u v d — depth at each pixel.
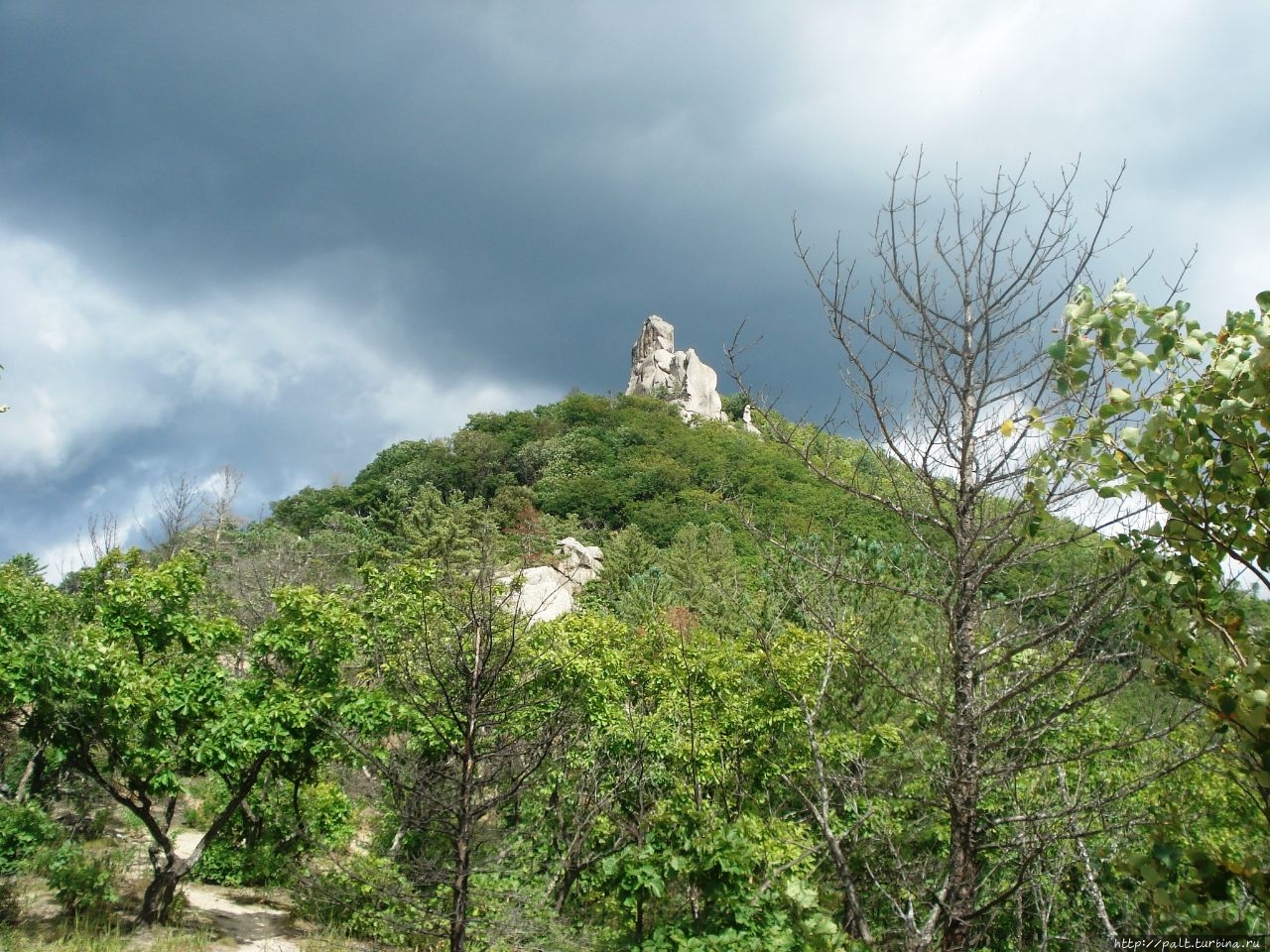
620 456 71.88
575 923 8.84
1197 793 6.45
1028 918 6.20
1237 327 3.68
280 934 11.19
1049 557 4.89
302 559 34.41
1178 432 3.70
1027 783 5.95
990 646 4.74
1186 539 3.84
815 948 5.34
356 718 11.20
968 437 4.76
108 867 11.55
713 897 6.69
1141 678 4.28
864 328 5.07
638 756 9.66
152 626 12.01
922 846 6.77
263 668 12.59
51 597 13.05
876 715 8.75
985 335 4.75
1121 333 3.85
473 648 7.42
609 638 16.16
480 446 75.44
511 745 7.08
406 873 10.09
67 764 12.05
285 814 13.81
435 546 41.88
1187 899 3.57
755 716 12.05
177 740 11.27
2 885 10.81
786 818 9.56
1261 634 3.90
